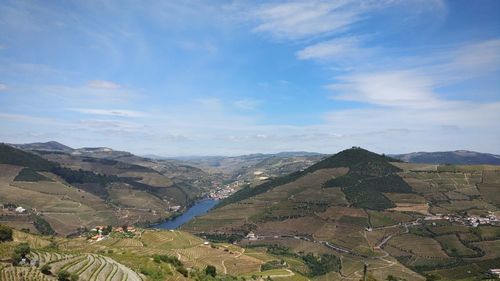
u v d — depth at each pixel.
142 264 174.25
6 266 125.56
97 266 148.88
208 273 195.38
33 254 152.00
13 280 108.94
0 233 190.38
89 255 173.88
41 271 126.75
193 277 175.25
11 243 167.75
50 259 148.50
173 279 157.12
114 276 138.88
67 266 139.75
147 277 150.12
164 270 168.25
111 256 192.50
